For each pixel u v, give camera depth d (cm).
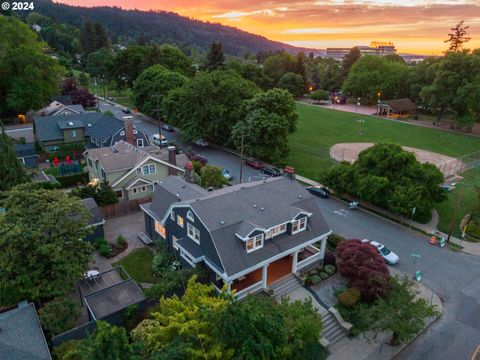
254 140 5616
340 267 2934
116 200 4047
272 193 3238
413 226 4075
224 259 2566
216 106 6281
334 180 4681
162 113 7925
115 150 4809
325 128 8550
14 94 7544
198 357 1595
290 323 1972
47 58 7925
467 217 4303
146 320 2170
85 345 1507
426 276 3209
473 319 2731
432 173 4125
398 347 2458
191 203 2820
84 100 9612
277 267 3103
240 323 1658
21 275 2334
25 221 2481
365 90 11831
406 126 8900
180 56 11856
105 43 16788
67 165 5225
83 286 2734
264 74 13375
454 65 8494
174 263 3028
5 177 3856
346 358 2359
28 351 1859
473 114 8512
